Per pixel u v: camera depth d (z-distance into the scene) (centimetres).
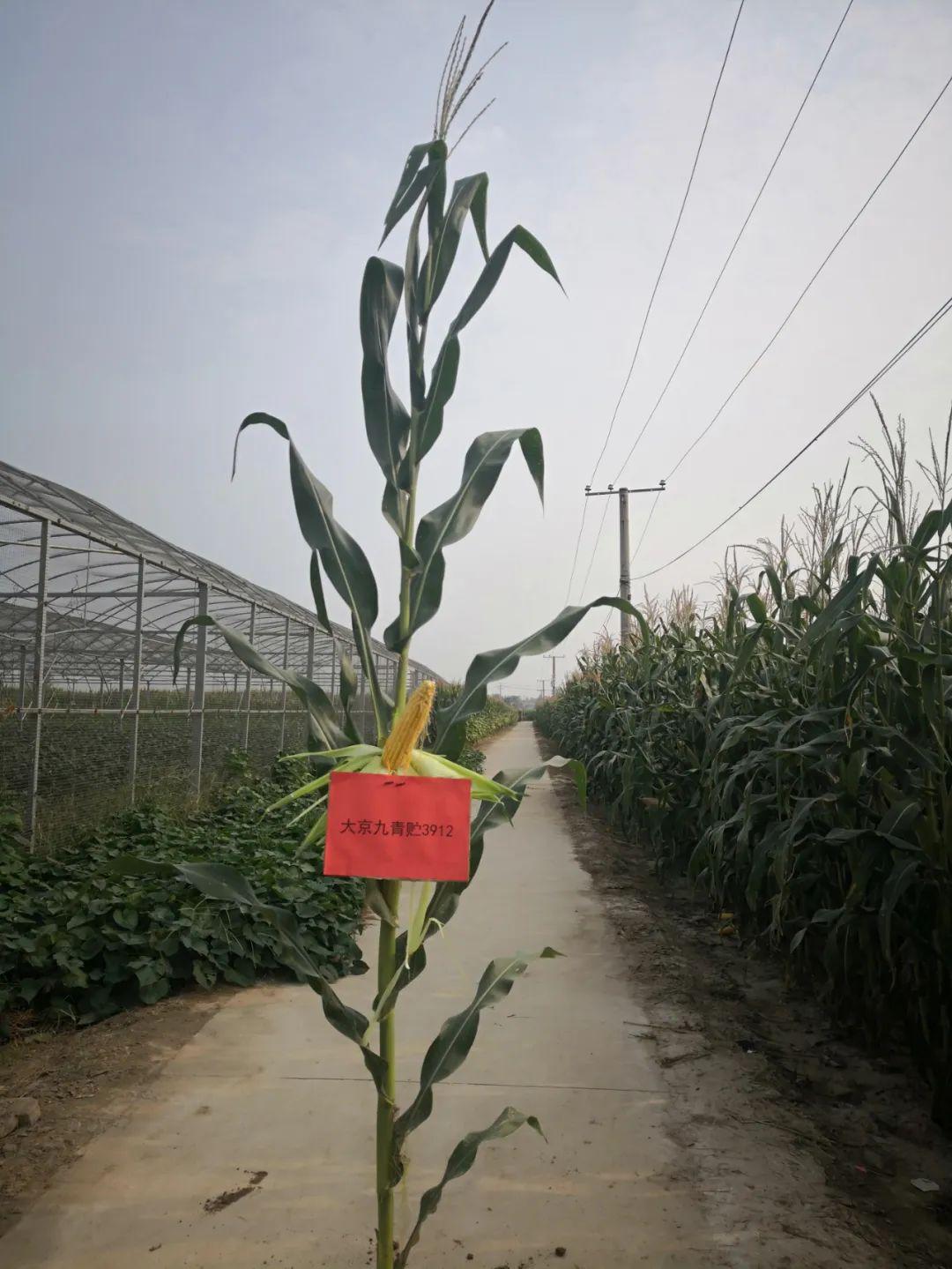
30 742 857
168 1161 287
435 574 195
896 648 326
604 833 1048
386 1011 180
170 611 1271
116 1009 429
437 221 199
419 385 195
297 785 1102
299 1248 242
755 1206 268
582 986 478
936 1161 301
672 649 808
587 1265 238
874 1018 386
